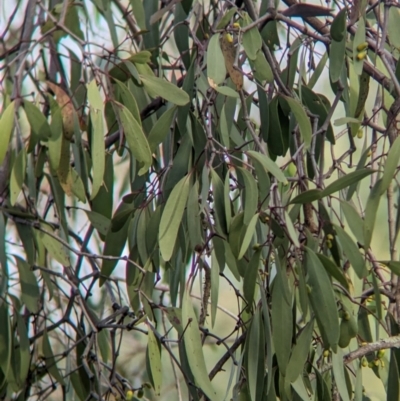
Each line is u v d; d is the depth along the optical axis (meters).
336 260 2.69
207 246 2.71
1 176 3.54
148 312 2.92
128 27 4.26
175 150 3.16
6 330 3.11
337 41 2.79
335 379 2.62
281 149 3.05
